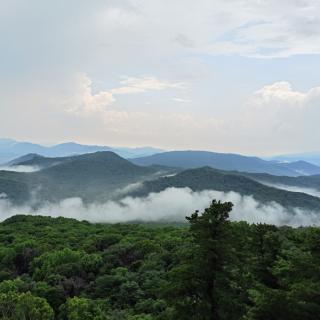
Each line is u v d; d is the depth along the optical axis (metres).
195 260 26.50
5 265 111.50
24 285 82.06
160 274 79.69
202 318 25.55
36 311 62.12
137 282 77.94
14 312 61.25
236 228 28.02
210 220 27.19
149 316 59.62
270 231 33.59
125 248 103.88
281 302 25.84
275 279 31.81
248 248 32.69
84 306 64.12
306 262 27.66
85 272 92.19
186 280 26.41
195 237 27.19
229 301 25.62
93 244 125.38
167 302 26.88
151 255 92.25
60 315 68.25
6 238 150.25
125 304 70.56
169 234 128.88
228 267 27.11
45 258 104.94
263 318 26.28
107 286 78.38
